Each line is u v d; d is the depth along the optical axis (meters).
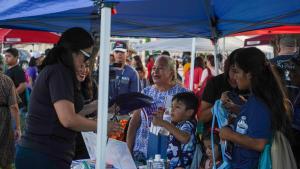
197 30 4.82
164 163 3.22
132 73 6.54
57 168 2.66
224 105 2.84
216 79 3.74
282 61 3.87
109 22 2.29
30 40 9.96
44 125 2.64
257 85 2.55
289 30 5.48
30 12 2.47
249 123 2.52
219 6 3.76
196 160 3.28
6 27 3.94
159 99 3.96
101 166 2.38
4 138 5.11
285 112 2.57
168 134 3.41
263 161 2.53
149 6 3.66
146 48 14.26
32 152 2.65
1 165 5.13
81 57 2.73
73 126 2.57
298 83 3.58
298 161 3.07
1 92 5.08
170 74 3.98
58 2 2.36
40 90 2.66
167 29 4.64
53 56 2.69
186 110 3.41
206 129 3.49
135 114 3.96
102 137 2.37
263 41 11.03
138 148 3.88
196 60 11.16
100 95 2.35
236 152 2.62
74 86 2.70
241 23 4.35
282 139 2.55
